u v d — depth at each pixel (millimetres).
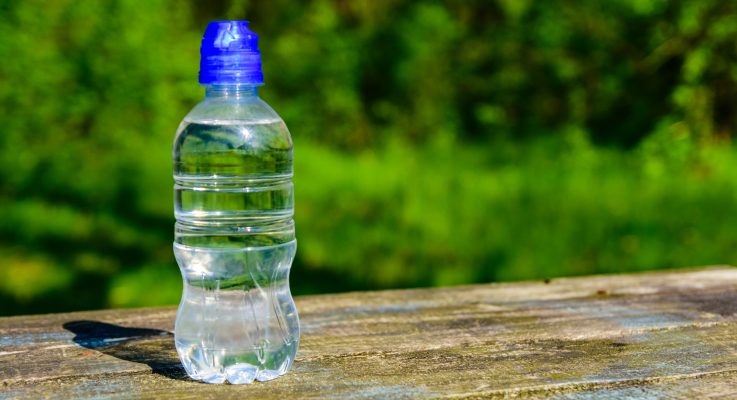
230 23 796
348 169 2799
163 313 958
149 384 804
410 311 954
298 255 2195
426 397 780
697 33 2756
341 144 3064
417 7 3248
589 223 2375
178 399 781
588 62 3029
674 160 2670
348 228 2369
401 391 789
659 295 994
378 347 866
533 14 3125
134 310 966
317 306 970
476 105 3186
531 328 908
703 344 872
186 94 2723
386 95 3229
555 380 804
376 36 3213
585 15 3006
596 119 3037
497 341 878
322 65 3125
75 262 2078
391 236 2326
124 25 2621
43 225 2262
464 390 790
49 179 2469
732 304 965
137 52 2609
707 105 2727
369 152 3014
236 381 809
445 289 1020
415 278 2080
